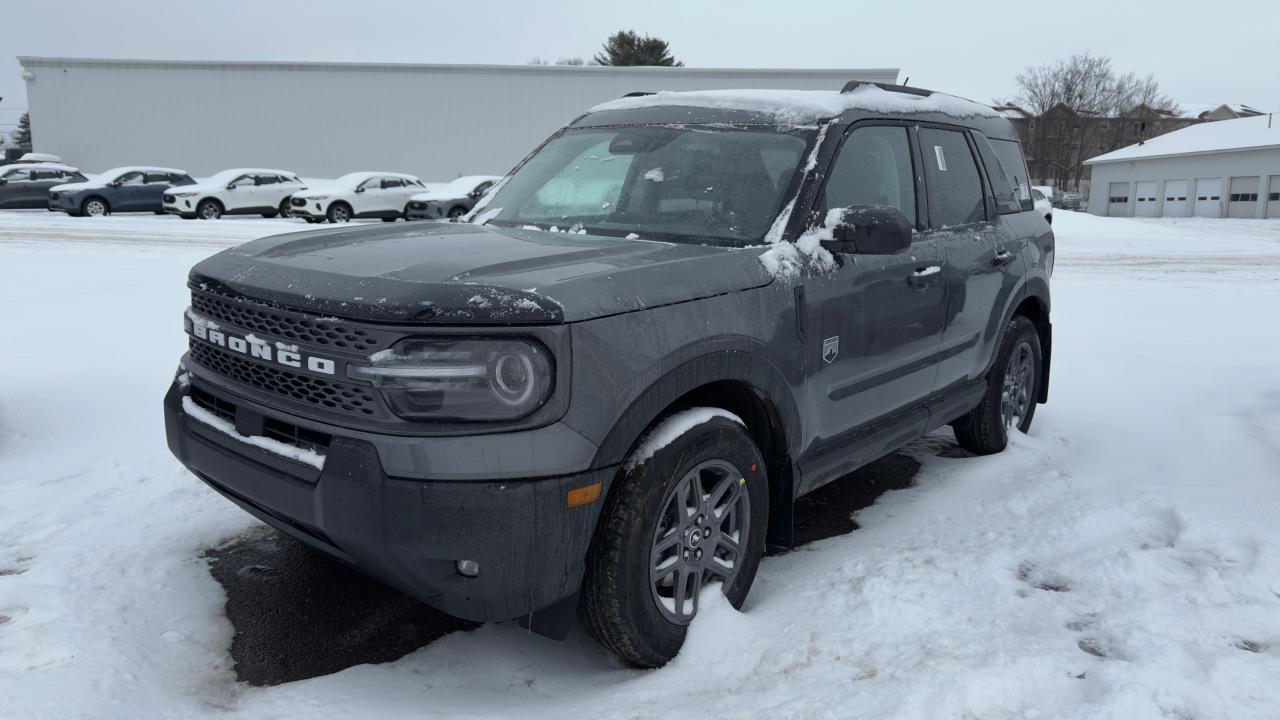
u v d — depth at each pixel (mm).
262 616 3150
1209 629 2846
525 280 2492
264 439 2660
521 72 38469
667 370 2633
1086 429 5480
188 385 3064
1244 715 2396
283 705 2582
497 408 2359
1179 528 3645
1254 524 3643
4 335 7508
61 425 5117
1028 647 2738
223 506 4000
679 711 2496
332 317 2434
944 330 4023
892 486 4539
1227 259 18859
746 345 2891
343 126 38781
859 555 3529
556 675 2838
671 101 4047
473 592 2432
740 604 3115
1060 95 76062
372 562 2449
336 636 3041
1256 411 5773
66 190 25000
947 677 2549
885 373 3658
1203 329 9539
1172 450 4957
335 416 2486
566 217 3621
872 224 3135
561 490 2424
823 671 2688
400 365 2340
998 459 4785
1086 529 3697
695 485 2838
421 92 38594
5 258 13391
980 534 3730
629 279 2623
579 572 2521
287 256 2879
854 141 3650
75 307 8984
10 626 2885
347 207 25391
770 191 3377
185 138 38594
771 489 3266
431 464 2344
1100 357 7809
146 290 10312
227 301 2727
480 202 4012
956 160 4395
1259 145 44531
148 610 3084
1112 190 54219
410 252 2867
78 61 37656
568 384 2402
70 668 2682
